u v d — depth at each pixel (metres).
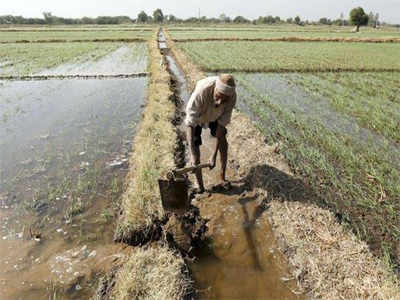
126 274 2.65
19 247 3.11
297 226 3.29
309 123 6.66
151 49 20.03
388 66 14.38
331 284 2.65
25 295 2.57
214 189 4.20
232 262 3.01
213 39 29.62
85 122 6.92
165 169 4.25
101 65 14.95
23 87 10.38
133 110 7.81
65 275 2.78
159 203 3.56
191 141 3.68
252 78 11.55
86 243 3.20
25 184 4.34
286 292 2.68
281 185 4.07
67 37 33.44
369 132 6.22
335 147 5.34
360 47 24.55
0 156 5.19
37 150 5.45
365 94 9.23
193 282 2.76
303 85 10.41
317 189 4.14
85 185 4.32
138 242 3.23
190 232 3.25
